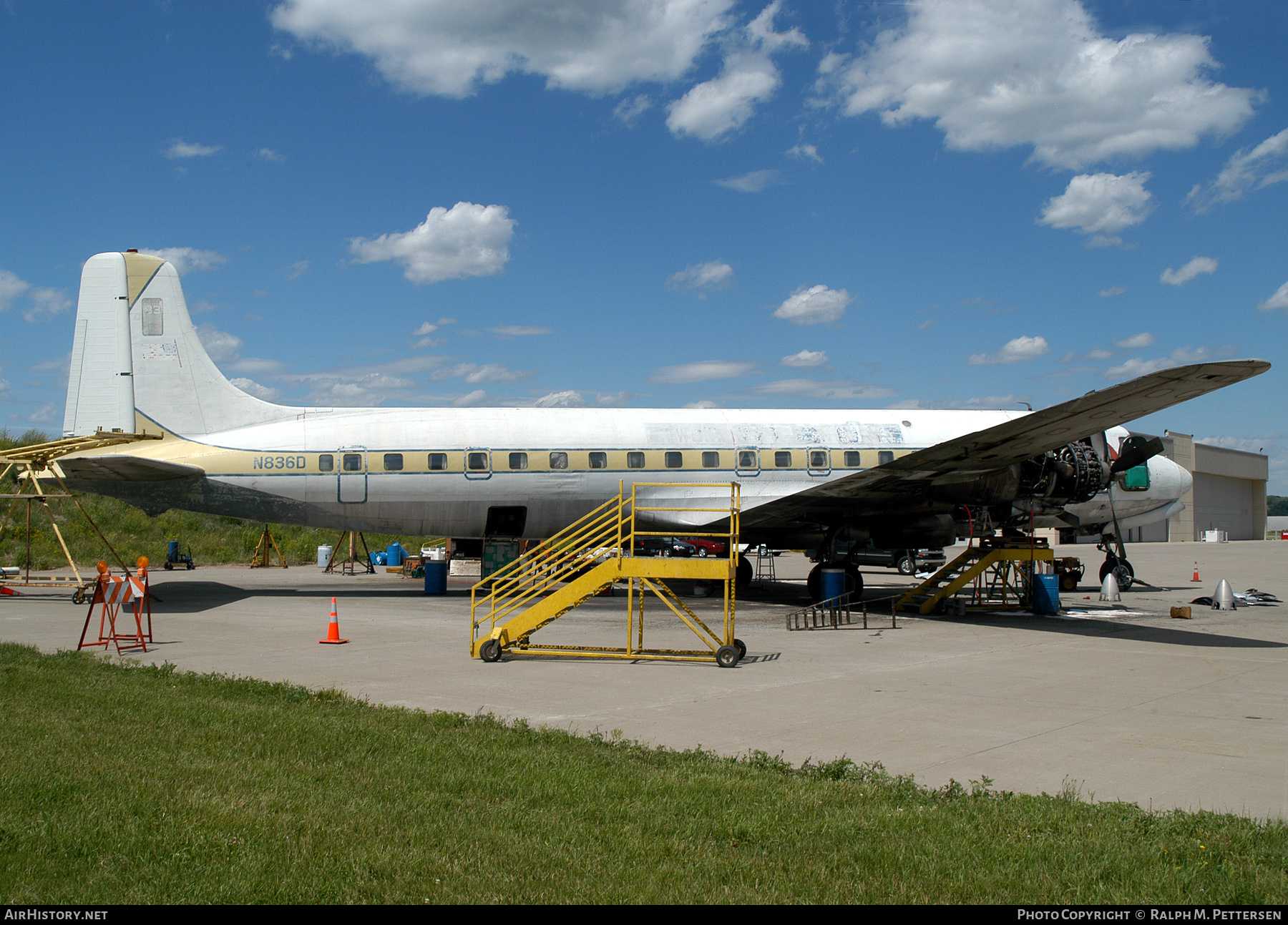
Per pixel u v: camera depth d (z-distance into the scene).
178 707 9.09
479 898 4.65
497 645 12.55
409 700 9.93
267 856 5.17
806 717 9.02
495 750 7.51
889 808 6.03
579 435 21.39
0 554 35.59
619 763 7.14
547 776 6.72
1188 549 57.38
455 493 20.81
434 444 20.81
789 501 19.52
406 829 5.64
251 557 41.41
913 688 10.54
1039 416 15.80
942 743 7.95
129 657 12.90
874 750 7.75
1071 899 4.64
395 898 4.64
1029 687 10.61
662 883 4.85
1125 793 6.54
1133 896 4.68
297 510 20.67
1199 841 5.36
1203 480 79.19
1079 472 20.97
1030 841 5.41
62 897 4.62
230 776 6.69
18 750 7.35
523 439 21.12
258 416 21.39
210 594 23.42
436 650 13.77
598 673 11.64
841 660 12.73
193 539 43.03
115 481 20.59
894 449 22.77
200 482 20.47
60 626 16.47
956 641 14.64
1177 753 7.61
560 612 12.87
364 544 35.25
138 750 7.43
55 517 40.81
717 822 5.76
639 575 12.71
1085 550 53.44
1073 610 19.66
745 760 7.36
